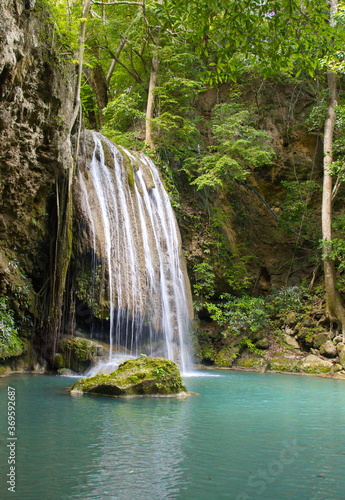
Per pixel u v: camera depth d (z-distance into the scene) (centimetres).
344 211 2023
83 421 598
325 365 1422
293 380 1231
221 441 537
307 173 2153
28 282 1177
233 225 2011
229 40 670
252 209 2106
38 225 1181
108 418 621
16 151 1054
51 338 1151
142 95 2162
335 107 1658
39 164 1126
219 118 2038
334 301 1521
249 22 648
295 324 1642
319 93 2014
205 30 666
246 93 2252
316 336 1520
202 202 1900
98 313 1216
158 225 1554
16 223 1135
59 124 1126
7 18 873
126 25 1981
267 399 875
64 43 1137
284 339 1620
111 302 1239
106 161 1399
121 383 795
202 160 1838
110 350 1212
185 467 439
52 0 1144
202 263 1719
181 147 1962
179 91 2047
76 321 1255
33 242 1185
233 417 681
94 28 1967
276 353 1563
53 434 532
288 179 2161
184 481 402
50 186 1176
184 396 848
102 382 808
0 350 1033
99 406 699
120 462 444
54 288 1157
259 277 1981
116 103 1952
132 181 1466
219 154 1839
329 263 1560
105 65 2342
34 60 1025
